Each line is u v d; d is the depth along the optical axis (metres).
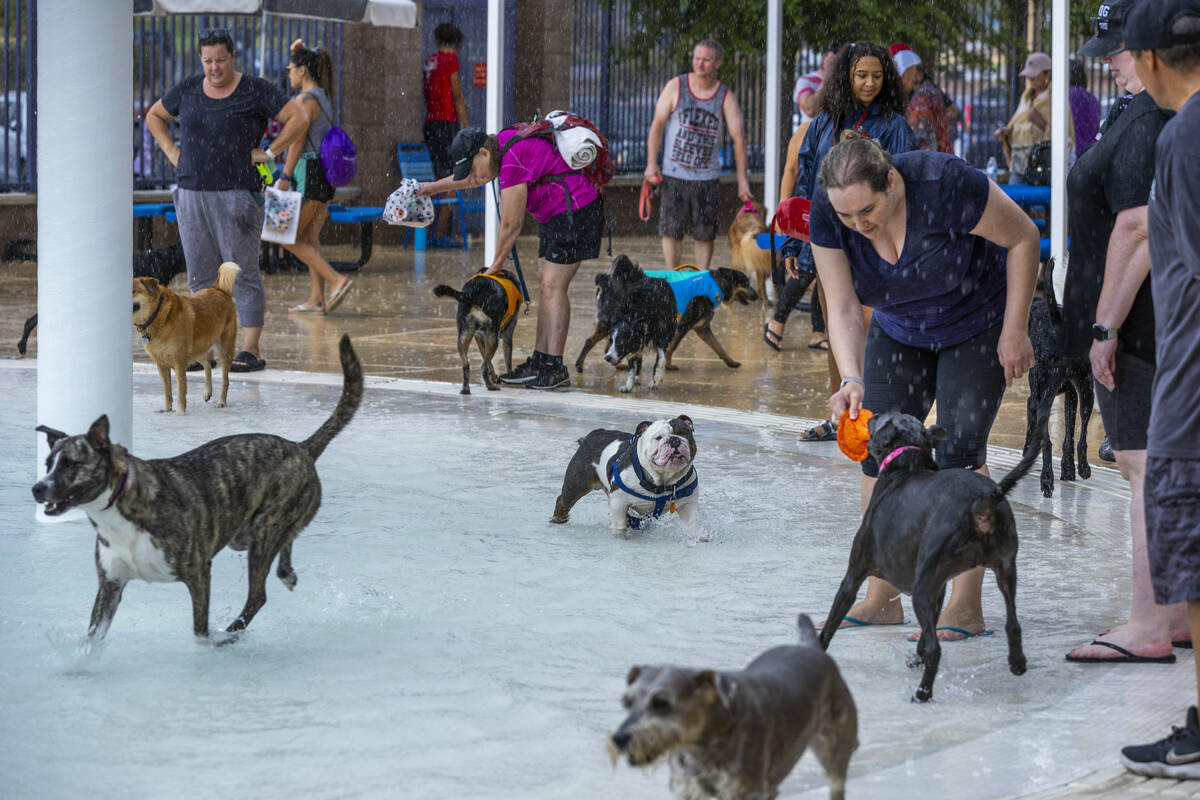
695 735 2.86
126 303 6.72
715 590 5.75
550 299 10.84
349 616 5.32
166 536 4.71
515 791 3.69
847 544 6.55
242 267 11.38
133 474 4.64
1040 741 4.08
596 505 7.33
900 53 14.49
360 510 7.05
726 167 26.84
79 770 3.81
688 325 11.41
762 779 3.04
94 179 6.53
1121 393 4.80
